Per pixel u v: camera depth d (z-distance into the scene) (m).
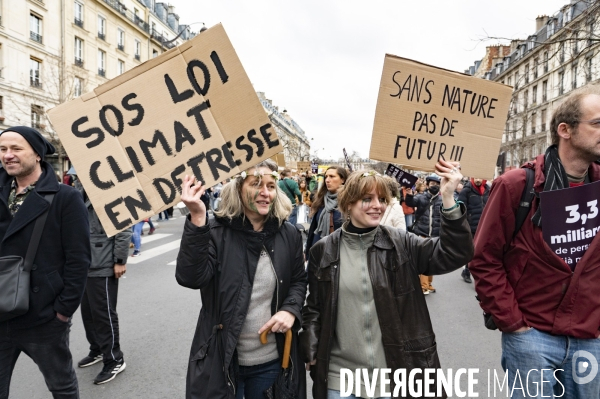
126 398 3.11
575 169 1.95
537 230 1.91
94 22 32.03
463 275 7.19
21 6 25.16
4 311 2.13
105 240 3.36
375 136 2.21
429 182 6.75
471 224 6.79
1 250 2.28
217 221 2.06
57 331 2.34
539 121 30.70
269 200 1.99
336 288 2.00
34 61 26.56
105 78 33.66
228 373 1.88
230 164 2.10
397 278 1.94
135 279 6.83
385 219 4.23
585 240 1.88
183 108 2.12
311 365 2.08
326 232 4.01
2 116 24.09
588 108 1.80
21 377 3.45
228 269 1.98
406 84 2.20
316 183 13.66
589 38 6.50
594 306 1.85
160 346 4.08
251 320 2.00
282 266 2.05
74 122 2.07
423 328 1.92
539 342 1.90
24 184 2.42
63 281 2.36
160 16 44.88
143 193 2.08
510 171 2.01
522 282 1.96
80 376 3.46
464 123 2.22
